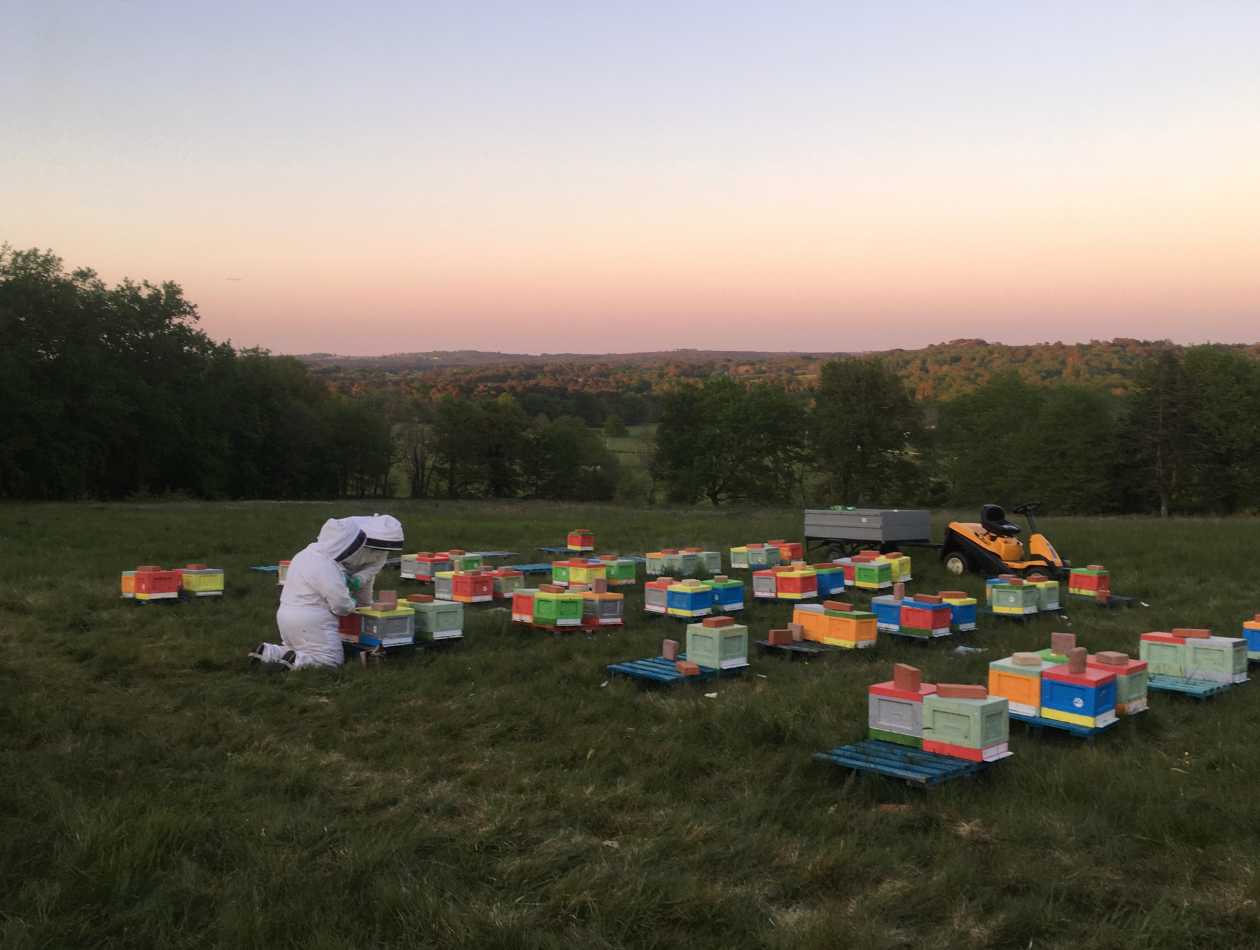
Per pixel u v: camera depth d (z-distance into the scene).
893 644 12.05
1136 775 6.97
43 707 8.91
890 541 19.44
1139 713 8.70
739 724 8.34
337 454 78.44
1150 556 20.73
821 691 9.41
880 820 6.34
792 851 5.91
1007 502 67.44
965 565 19.03
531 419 90.94
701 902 5.16
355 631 11.37
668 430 75.19
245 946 4.70
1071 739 8.18
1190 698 9.55
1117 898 5.25
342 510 40.16
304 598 11.03
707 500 76.75
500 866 5.70
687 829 6.20
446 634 11.80
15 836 5.88
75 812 6.18
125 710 9.08
